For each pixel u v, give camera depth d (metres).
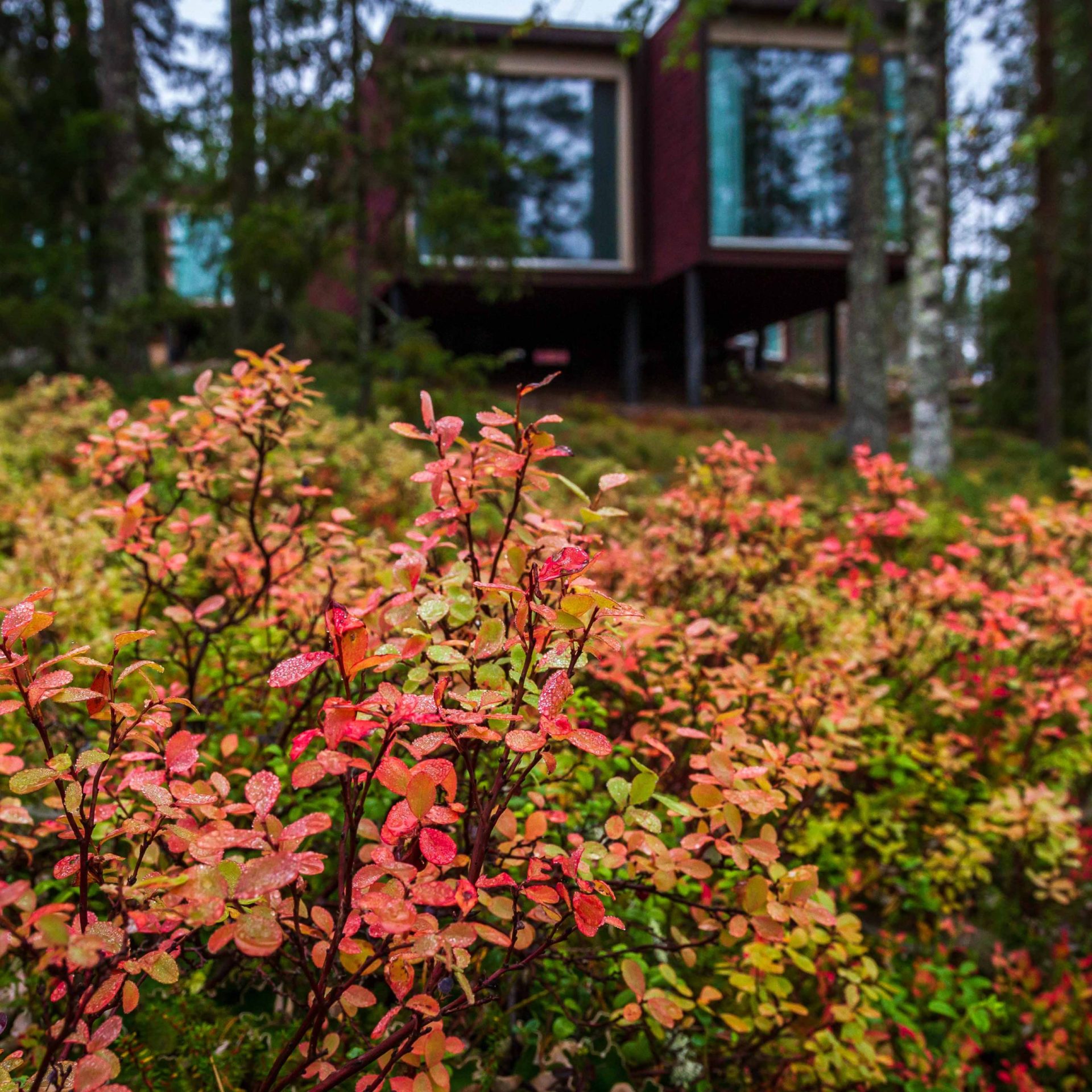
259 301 11.83
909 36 11.91
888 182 19.92
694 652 2.56
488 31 19.73
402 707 1.13
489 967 1.97
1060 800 2.96
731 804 1.52
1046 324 19.98
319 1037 1.27
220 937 1.08
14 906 1.47
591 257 21.38
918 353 11.88
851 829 2.81
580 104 20.91
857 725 2.48
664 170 20.84
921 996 2.53
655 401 23.70
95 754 1.22
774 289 22.58
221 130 11.82
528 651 1.36
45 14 15.65
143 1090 1.61
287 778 2.05
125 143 14.98
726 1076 2.13
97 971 1.21
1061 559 3.91
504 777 1.37
